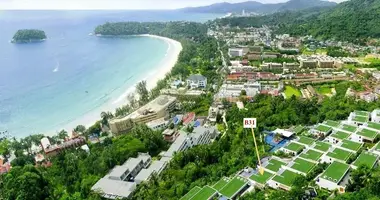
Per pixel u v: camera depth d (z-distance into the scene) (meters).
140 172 152.62
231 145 167.38
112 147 177.25
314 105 196.88
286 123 183.62
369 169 109.19
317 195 105.81
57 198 143.38
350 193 101.12
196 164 148.75
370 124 158.00
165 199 123.81
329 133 160.88
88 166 163.62
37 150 198.75
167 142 191.50
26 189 134.50
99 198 133.12
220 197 116.19
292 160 134.75
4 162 188.00
